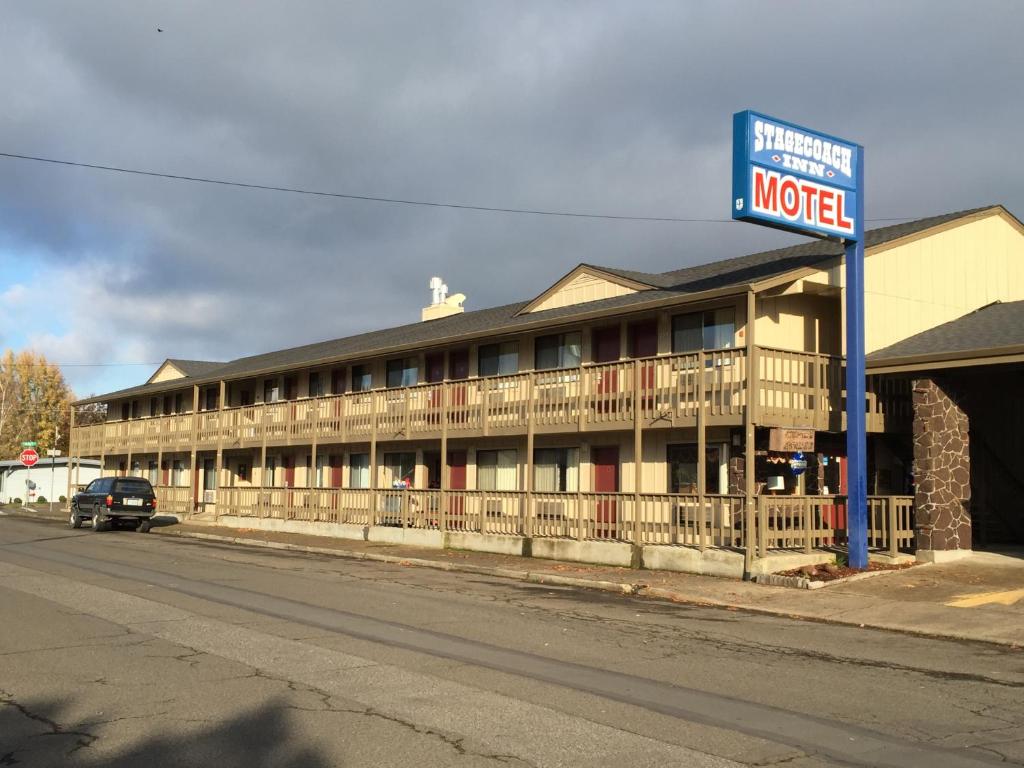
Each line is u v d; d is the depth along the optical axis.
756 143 16.44
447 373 27.78
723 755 6.16
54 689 7.93
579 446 23.33
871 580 15.78
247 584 15.78
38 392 83.00
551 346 24.44
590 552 20.03
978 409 20.88
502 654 9.71
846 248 17.69
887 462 21.20
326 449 33.16
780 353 18.31
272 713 7.14
